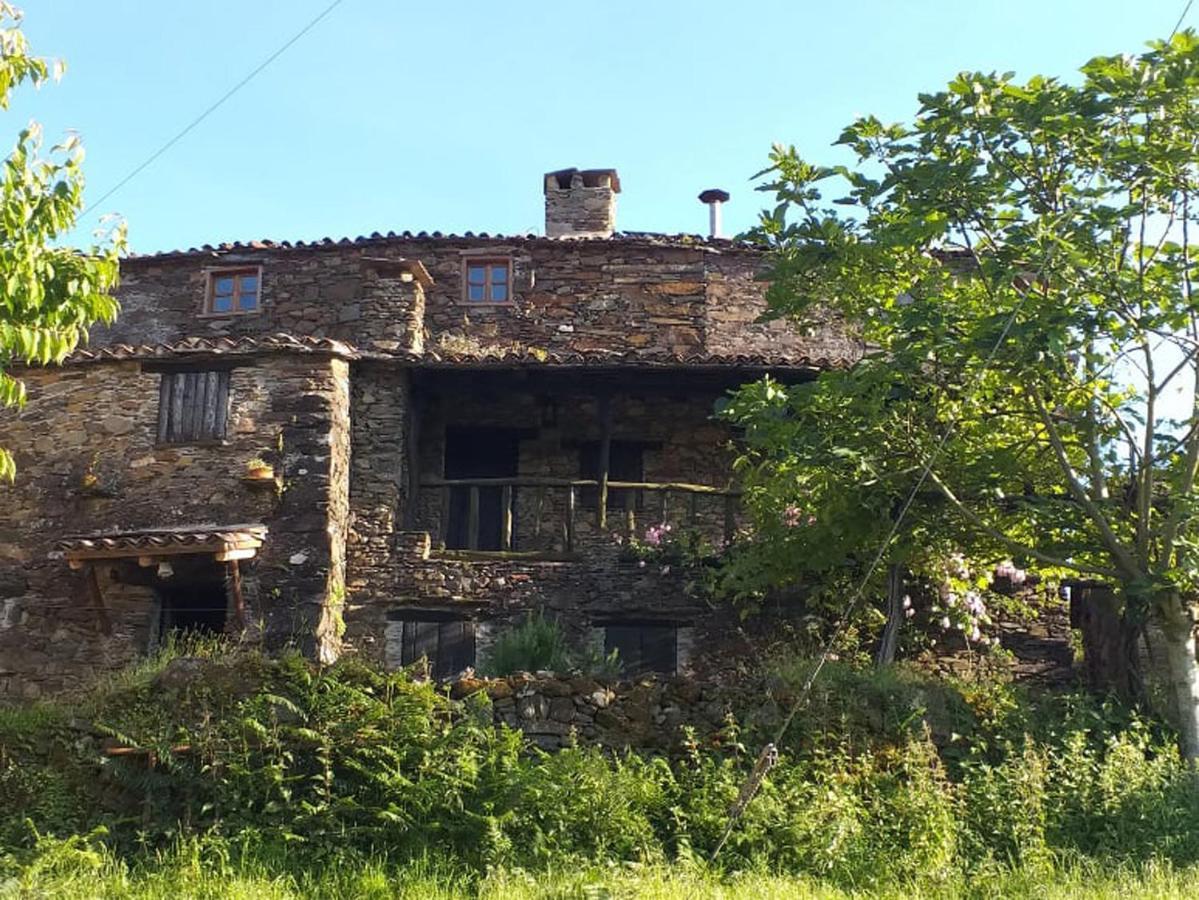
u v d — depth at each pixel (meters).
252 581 15.02
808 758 10.96
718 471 17.31
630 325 18.94
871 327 12.52
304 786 10.40
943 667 14.64
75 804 10.44
